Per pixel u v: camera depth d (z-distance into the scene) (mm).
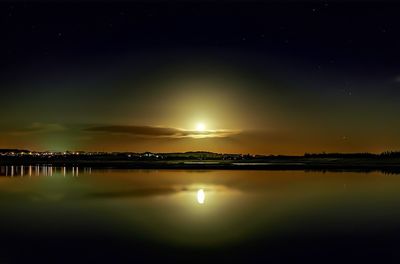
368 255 14094
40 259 13805
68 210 23562
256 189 34406
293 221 20016
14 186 38156
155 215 21812
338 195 29953
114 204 25703
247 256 14102
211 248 15133
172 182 42094
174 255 14242
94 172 62969
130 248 15172
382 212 22406
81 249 15016
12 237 16938
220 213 22281
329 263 13312
